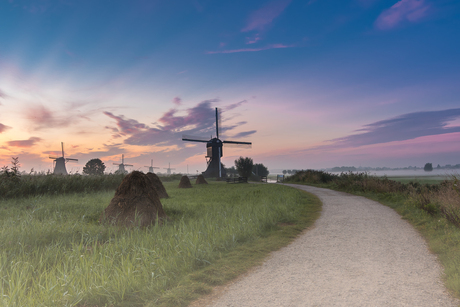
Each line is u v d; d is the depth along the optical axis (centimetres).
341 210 1206
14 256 510
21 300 349
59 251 553
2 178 1441
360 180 2341
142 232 715
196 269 504
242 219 846
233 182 4031
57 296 369
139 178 929
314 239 727
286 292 406
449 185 1125
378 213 1114
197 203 1364
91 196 1631
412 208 1123
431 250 610
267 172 7825
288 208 1176
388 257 568
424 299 374
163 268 462
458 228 729
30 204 1193
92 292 381
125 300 375
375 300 374
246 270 504
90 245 646
